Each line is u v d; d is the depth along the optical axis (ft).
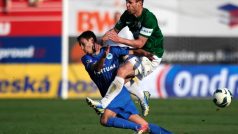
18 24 239.09
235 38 231.30
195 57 232.73
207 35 231.91
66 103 220.02
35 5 237.45
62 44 236.02
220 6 230.68
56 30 236.63
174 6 231.50
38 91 239.50
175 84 233.76
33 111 198.08
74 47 235.81
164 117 181.68
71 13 234.79
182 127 160.86
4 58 240.94
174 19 231.71
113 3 231.91
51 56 237.86
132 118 124.26
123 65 124.57
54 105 214.07
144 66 129.70
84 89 236.02
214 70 232.53
